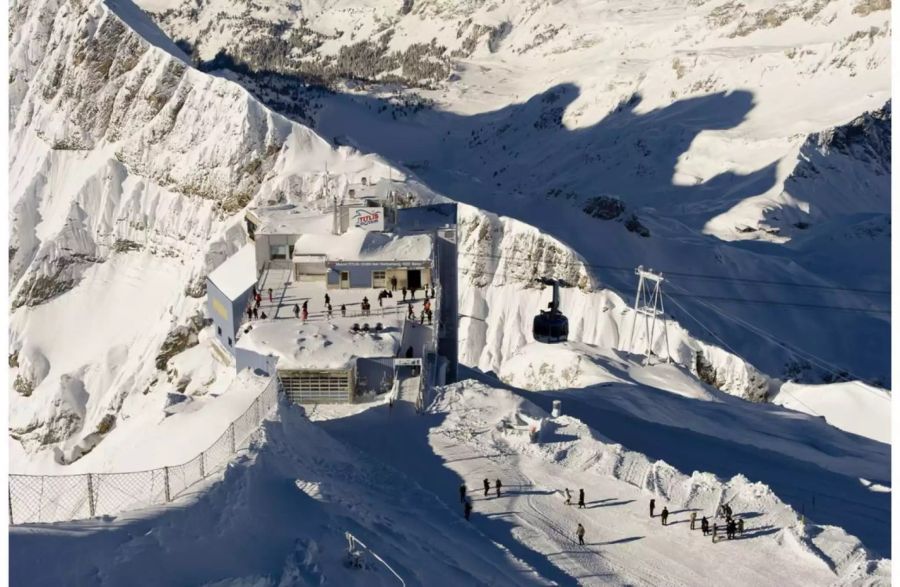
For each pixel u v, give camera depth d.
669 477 52.81
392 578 35.50
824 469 62.84
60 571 29.80
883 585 42.28
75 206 193.75
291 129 173.38
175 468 47.31
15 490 46.94
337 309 72.56
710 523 48.12
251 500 40.09
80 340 176.88
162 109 195.25
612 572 43.25
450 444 56.75
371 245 79.00
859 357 148.38
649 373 101.62
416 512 45.97
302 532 37.84
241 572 32.31
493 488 51.34
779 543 46.31
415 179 160.25
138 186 190.25
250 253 86.88
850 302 166.25
